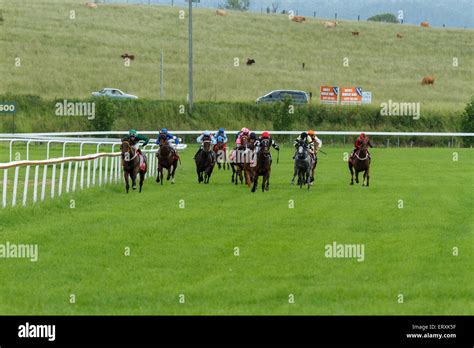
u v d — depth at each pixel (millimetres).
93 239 15609
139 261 13758
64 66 72812
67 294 11664
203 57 83312
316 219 18859
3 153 39469
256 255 14344
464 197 24516
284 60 85562
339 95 61594
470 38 104562
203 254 14383
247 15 106875
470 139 58188
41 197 20734
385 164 39406
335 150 50094
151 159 31594
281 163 39188
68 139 39750
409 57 92500
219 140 35531
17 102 54750
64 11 94312
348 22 109938
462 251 14922
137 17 97000
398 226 17922
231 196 24000
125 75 72812
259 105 60312
